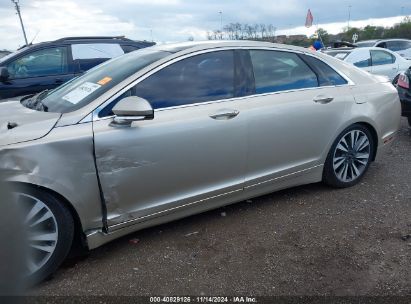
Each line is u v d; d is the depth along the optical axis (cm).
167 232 330
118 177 276
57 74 665
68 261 289
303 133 363
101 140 266
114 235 287
